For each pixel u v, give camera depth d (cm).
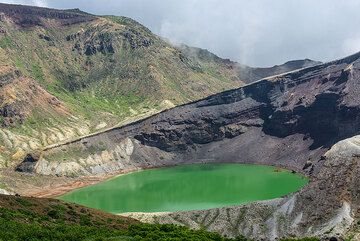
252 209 16588
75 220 8288
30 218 7319
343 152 18188
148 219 16500
